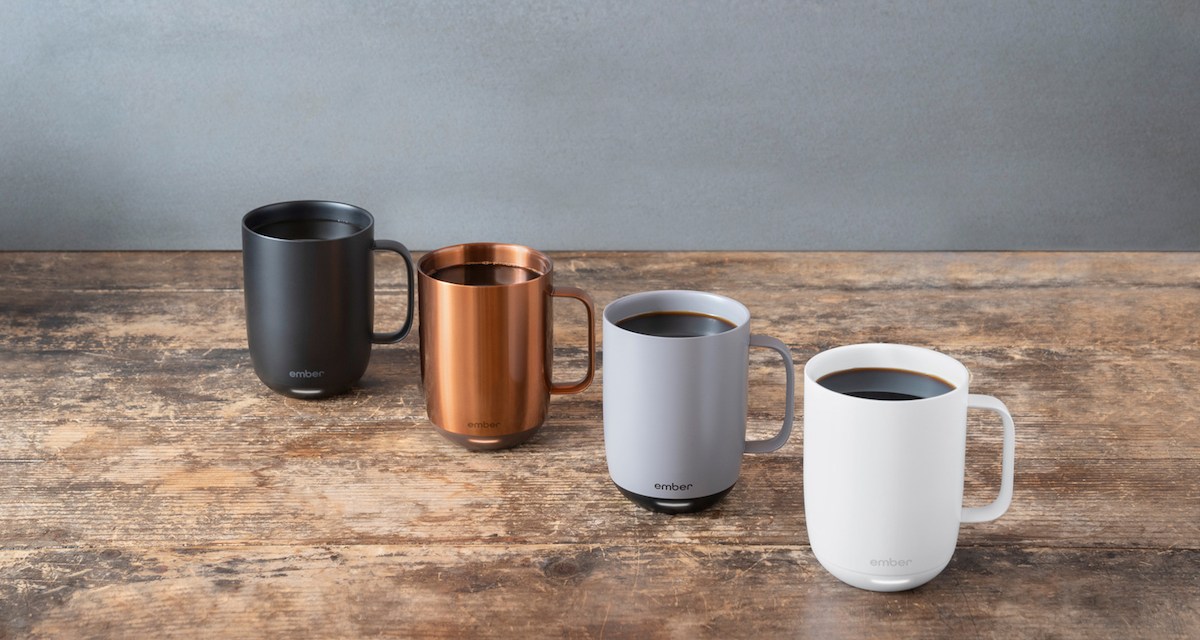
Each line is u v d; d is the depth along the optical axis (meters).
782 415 0.97
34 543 0.75
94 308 1.23
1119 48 1.80
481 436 0.87
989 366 1.07
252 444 0.91
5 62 1.72
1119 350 1.11
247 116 1.78
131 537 0.76
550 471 0.86
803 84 1.80
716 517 0.79
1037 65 1.81
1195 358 1.09
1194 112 1.84
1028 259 1.42
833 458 0.66
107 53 1.73
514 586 0.70
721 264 1.40
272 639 0.65
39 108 1.75
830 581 0.71
